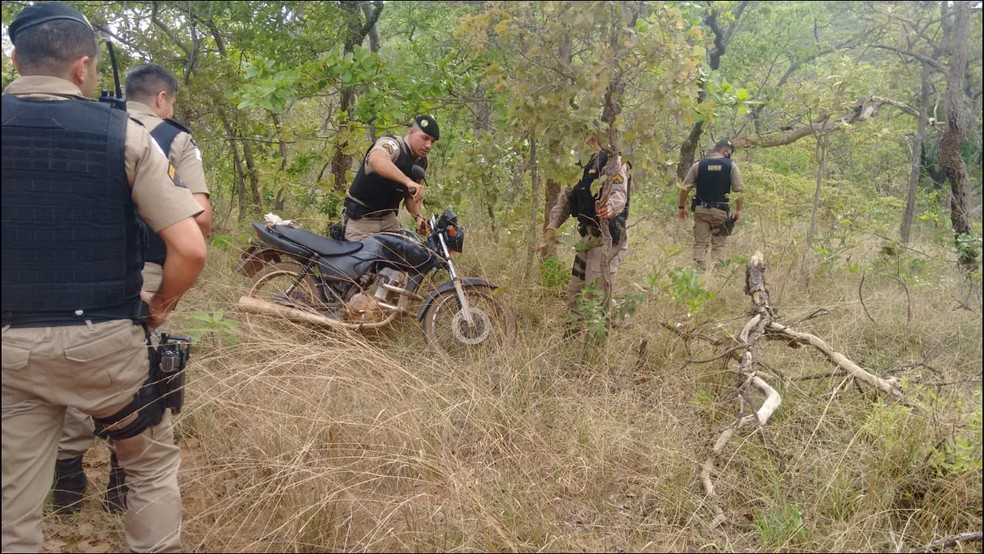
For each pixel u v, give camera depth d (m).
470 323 4.37
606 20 3.48
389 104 5.41
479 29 3.81
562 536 2.58
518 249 5.23
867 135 8.95
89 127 1.94
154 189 2.02
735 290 5.66
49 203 1.89
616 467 3.10
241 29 6.36
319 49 6.12
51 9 2.02
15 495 1.97
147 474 2.30
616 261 4.50
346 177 5.81
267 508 2.69
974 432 2.83
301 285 4.70
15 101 1.91
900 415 3.12
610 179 3.97
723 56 11.50
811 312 5.03
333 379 3.17
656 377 3.85
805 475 3.08
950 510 2.84
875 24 9.91
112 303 2.01
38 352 1.90
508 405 3.46
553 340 4.29
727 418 3.53
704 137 10.63
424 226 4.64
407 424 3.01
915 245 7.25
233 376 3.13
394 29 8.02
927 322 4.84
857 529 2.71
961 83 6.37
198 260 2.10
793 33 11.43
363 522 2.65
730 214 7.10
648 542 2.65
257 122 6.27
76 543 2.62
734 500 2.98
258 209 6.85
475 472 2.94
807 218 7.95
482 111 6.84
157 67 3.27
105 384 2.02
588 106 3.59
